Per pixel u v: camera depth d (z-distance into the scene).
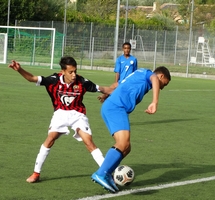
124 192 8.18
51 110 18.06
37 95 22.97
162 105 22.31
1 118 15.51
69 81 8.41
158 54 49.62
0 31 59.34
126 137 7.92
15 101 20.17
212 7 81.88
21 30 53.06
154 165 10.38
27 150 11.12
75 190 8.20
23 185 8.37
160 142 13.10
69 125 8.54
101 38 50.84
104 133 13.88
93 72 43.25
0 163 9.81
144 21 70.88
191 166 10.43
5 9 59.69
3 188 8.12
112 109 8.11
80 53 50.59
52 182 8.65
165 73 8.34
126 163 10.45
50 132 8.50
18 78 32.78
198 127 16.20
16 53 49.53
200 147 12.69
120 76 16.16
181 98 26.06
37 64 48.97
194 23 79.94
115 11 87.19
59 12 65.50
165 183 8.94
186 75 44.91
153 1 121.56
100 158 8.43
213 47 49.75
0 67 43.09
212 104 23.92
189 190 8.55
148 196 8.05
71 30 50.97
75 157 10.69
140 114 18.72
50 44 49.00
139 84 8.21
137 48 50.31
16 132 13.26
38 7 62.38
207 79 44.34
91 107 19.81
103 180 7.81
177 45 49.31
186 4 83.00
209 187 8.83
